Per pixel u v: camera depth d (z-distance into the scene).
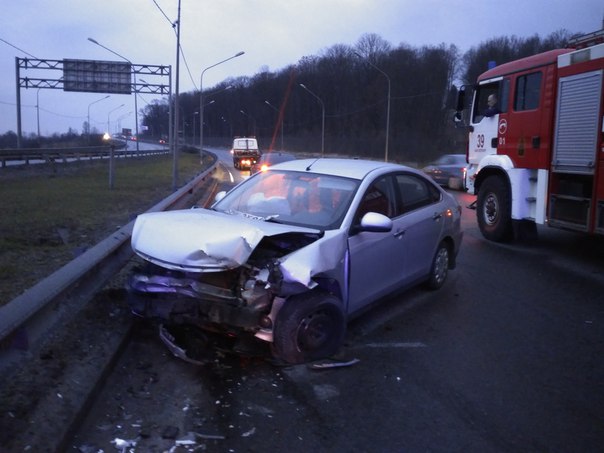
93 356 4.25
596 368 4.65
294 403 3.90
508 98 9.75
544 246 10.00
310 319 4.40
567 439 3.53
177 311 4.27
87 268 5.09
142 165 37.53
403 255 5.79
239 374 4.32
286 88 105.00
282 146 98.31
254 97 117.75
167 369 4.38
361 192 5.20
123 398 3.90
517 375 4.48
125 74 48.56
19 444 3.03
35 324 3.98
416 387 4.21
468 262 8.62
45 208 12.28
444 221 6.68
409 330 5.46
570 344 5.18
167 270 4.46
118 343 4.56
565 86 8.19
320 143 83.25
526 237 10.18
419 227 6.05
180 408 3.79
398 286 5.82
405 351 4.91
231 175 33.62
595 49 7.56
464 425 3.67
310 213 5.06
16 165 26.56
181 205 14.32
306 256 4.25
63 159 31.59
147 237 4.57
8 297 5.33
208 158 61.34
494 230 10.27
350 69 83.06
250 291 4.15
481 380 4.37
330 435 3.51
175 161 18.83
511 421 3.74
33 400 3.45
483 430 3.62
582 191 8.00
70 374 3.88
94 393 3.84
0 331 3.43
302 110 98.19
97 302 5.21
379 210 5.45
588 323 5.79
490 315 5.98
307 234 4.52
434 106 66.38
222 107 130.50
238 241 4.09
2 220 10.25
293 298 4.34
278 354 4.40
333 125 85.88
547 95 8.64
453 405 3.95
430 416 3.78
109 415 3.67
